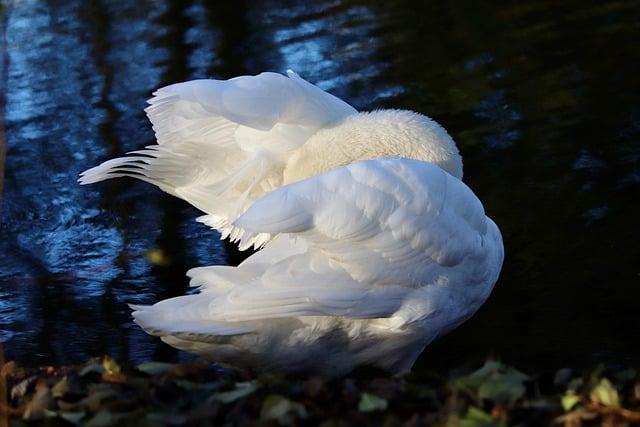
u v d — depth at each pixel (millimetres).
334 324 5906
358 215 5758
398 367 6320
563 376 5434
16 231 9859
